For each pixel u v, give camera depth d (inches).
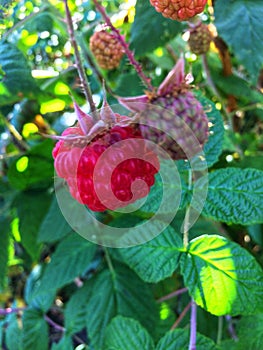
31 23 5.5
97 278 4.8
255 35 4.1
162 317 4.9
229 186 3.7
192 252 3.7
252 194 3.7
